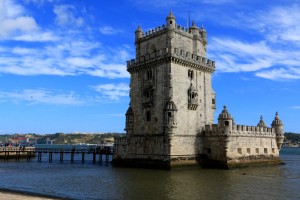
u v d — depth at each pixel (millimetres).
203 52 71062
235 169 61938
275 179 49219
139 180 47375
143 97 66062
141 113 66500
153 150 62406
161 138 60875
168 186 42031
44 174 56719
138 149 65875
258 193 37594
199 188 40594
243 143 66500
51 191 38906
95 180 47875
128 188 40688
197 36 69438
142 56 67125
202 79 68062
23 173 58625
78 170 63531
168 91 60781
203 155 65375
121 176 52000
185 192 37969
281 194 37094
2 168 68750
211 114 69062
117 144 71562
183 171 58062
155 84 64000
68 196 35688
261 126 76000
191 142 63312
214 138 64000
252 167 67438
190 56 64875
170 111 59344
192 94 64312
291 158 130250
